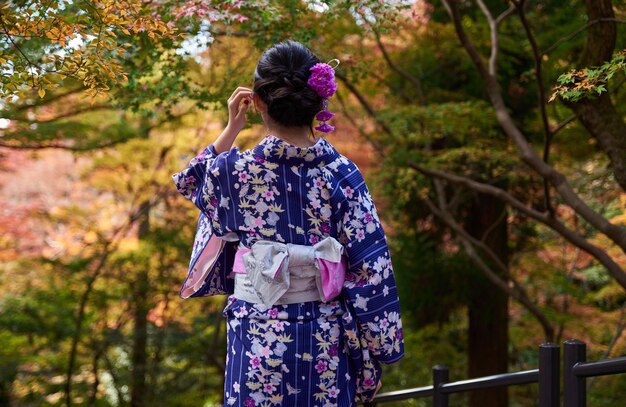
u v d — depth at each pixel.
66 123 6.48
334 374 1.87
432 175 5.60
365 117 7.34
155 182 8.68
